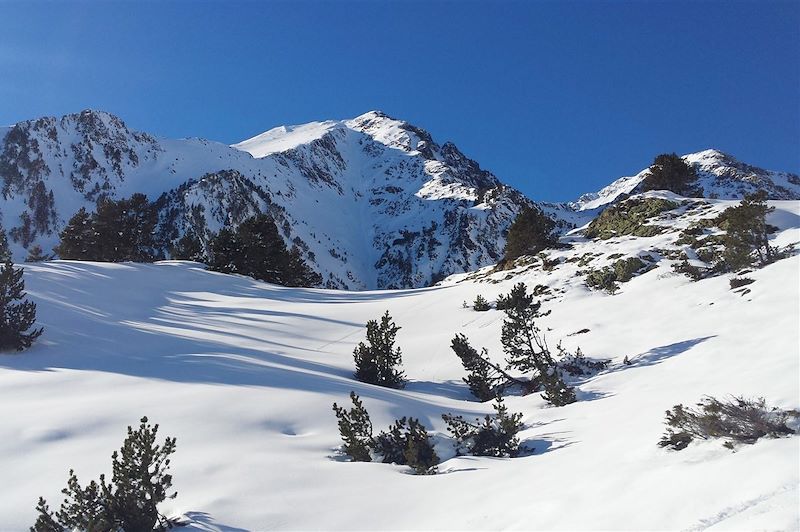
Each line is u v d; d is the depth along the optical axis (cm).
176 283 4041
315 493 774
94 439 992
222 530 671
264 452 940
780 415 662
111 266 4219
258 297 3791
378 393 1439
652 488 564
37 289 2878
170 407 1162
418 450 991
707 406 696
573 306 2347
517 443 1027
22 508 740
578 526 523
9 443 962
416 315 2877
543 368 1525
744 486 499
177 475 837
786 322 1298
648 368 1384
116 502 691
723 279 2009
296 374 1584
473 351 1681
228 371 1545
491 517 619
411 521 666
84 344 1964
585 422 1073
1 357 1719
